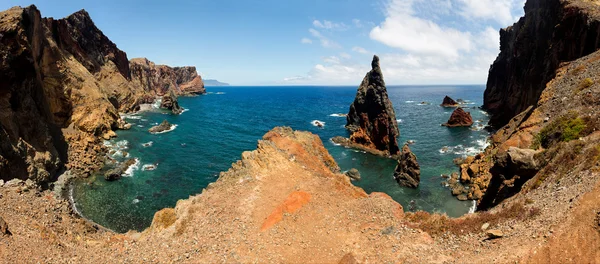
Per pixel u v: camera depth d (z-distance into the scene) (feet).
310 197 82.28
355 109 278.05
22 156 127.34
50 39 224.33
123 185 147.74
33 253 62.39
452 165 175.42
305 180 93.04
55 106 204.23
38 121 153.69
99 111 232.94
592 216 45.32
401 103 568.00
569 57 169.89
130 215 121.08
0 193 84.48
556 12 198.08
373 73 215.72
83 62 310.24
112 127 247.70
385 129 205.87
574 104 101.55
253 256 61.52
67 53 271.28
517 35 284.41
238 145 231.50
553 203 55.93
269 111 464.24
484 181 131.54
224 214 79.15
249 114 417.69
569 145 76.64
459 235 58.23
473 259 49.62
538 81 218.59
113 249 70.79
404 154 157.79
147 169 169.07
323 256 60.18
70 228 83.66
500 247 50.26
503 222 57.77
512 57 306.55
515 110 251.80
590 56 132.98
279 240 66.49
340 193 85.87
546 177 73.36
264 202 83.10
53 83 205.77
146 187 146.41
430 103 553.23
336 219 72.18
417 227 63.98
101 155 183.52
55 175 148.56
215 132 276.21
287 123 336.08
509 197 86.38
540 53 219.82
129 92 362.33
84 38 329.11
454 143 225.15
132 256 65.62
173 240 71.20
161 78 566.36
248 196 86.69
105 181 151.33
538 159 86.38
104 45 372.38
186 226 76.74
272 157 104.58
